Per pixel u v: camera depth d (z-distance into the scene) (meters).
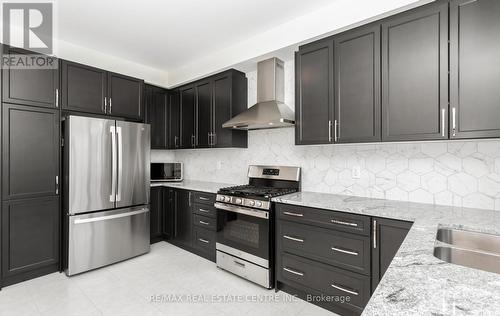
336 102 2.19
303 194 2.56
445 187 2.00
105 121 2.84
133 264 2.93
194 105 3.58
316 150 2.72
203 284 2.48
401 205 2.00
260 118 2.61
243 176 3.41
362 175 2.41
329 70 2.23
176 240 3.50
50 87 2.65
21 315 1.96
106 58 3.38
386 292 0.69
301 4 2.26
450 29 1.67
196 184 3.55
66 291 2.32
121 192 2.97
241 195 2.57
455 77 1.65
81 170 2.67
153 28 2.71
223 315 2.00
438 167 2.03
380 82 1.96
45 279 2.55
